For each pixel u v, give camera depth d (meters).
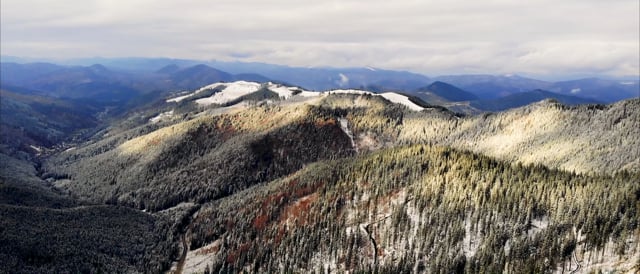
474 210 187.50
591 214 158.00
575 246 153.50
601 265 144.00
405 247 189.75
